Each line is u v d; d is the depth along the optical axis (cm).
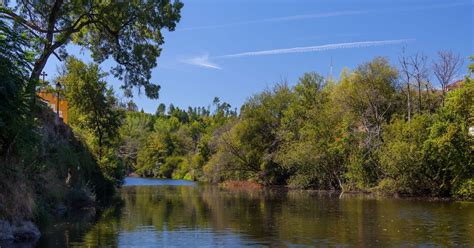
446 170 3841
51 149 2830
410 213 2639
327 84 6297
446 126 3775
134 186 6431
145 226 2089
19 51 1727
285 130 6044
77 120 4906
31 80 1798
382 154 4178
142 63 2847
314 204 3294
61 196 2680
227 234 1859
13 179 1777
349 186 4716
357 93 5178
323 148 5053
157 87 2925
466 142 3666
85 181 3450
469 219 2339
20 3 2444
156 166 11319
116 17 2620
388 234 1847
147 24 2755
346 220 2314
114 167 4459
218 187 6081
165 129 13525
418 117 4134
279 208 2986
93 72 4878
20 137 1773
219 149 7156
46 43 2291
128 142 11006
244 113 6644
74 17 2672
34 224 1838
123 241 1681
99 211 2775
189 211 2794
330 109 5322
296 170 5672
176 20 2775
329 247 1571
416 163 3916
